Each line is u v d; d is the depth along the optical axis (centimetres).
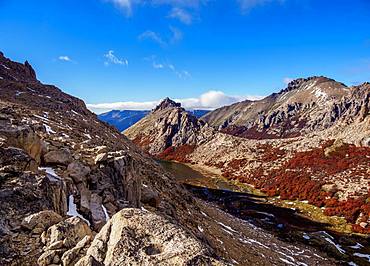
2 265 1202
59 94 8112
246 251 3584
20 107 4603
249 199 8475
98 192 2167
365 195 7525
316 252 4906
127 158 2638
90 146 3084
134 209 1331
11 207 1509
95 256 1167
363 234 6025
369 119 11488
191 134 19438
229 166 13125
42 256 1238
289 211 7456
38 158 2183
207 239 3133
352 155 10012
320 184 8756
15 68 9100
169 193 4112
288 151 12469
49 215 1491
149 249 1135
